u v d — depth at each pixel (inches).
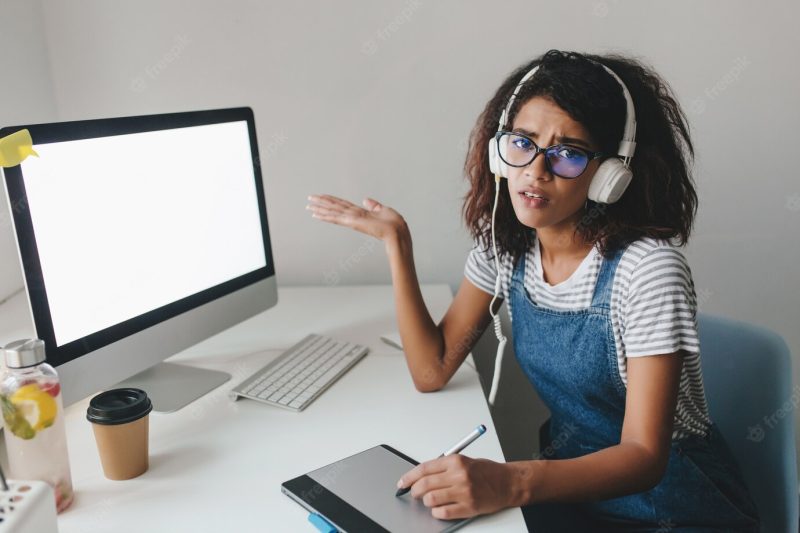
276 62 67.7
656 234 40.7
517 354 48.6
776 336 46.5
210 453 40.1
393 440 41.6
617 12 67.4
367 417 44.4
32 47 63.7
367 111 69.2
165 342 47.0
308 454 39.9
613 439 44.3
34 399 32.9
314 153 70.2
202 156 49.7
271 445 41.0
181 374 50.3
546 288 44.8
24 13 62.3
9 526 26.7
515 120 40.9
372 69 68.2
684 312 38.6
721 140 70.7
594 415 44.4
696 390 42.4
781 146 70.8
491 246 48.6
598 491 36.3
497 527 33.9
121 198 43.3
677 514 42.2
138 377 49.6
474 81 68.7
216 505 35.2
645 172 41.6
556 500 35.9
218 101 68.4
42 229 38.2
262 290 56.6
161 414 44.7
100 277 41.9
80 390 40.9
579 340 42.6
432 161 70.7
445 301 66.7
